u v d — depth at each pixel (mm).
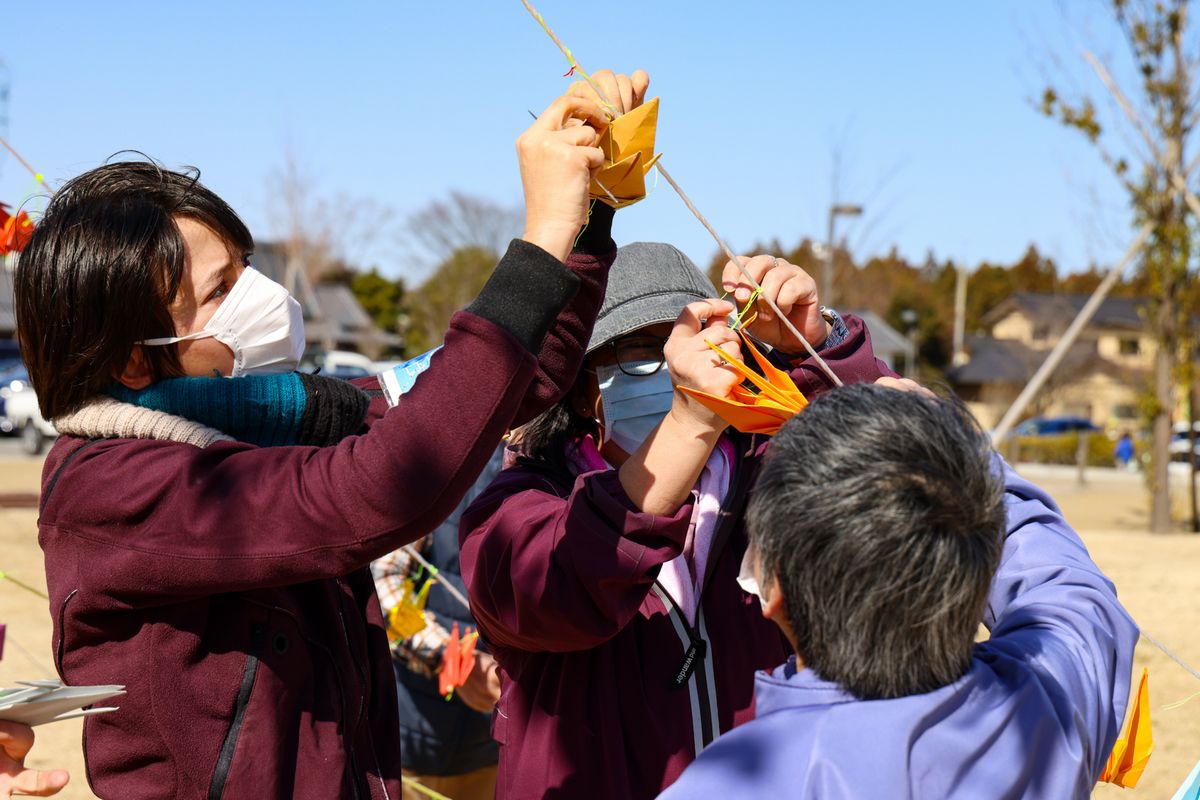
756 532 1465
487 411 1543
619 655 2051
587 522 1785
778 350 2250
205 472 1585
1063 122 13242
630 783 2008
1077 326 11648
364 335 55094
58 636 1657
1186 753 5043
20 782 1553
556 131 1644
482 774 3547
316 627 1758
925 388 1776
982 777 1365
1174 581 9188
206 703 1616
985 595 1412
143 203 1696
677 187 1724
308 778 1665
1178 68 12875
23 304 1676
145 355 1708
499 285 1585
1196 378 14719
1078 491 23969
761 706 1475
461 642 3143
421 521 1549
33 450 22750
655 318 2143
